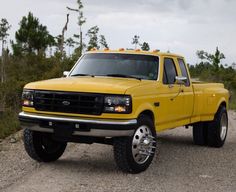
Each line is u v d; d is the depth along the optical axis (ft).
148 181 25.20
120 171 27.40
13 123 40.70
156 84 28.96
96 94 25.52
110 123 25.14
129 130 25.44
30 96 27.07
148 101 27.40
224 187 24.39
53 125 26.17
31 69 70.59
